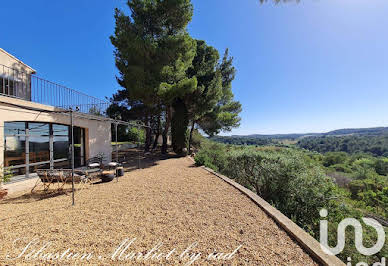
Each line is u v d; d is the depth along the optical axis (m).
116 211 3.17
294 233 2.31
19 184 4.74
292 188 6.55
